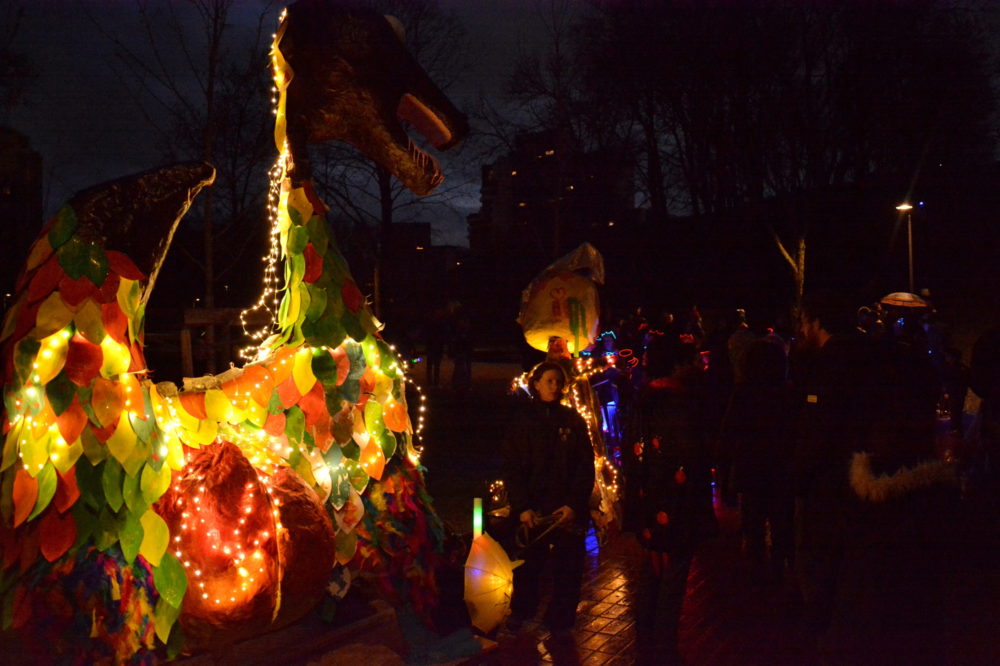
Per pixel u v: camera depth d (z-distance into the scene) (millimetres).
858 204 27953
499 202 31531
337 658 3826
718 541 7465
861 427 3656
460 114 4426
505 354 30953
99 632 3135
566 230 28531
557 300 7891
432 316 20312
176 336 15180
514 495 4945
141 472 3293
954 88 28531
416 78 4266
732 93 28625
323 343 4023
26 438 3166
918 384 3635
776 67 28109
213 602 3246
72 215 3301
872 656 3475
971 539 3910
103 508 3205
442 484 9023
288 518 3547
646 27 27594
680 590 4645
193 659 3461
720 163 30641
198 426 3695
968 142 29516
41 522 3150
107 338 3307
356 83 4059
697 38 27609
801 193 28391
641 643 4668
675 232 32125
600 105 27891
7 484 3180
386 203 17906
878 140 29922
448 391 19250
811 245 28578
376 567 4094
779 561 6230
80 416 3213
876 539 3508
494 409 15781
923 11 28047
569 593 5055
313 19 3992
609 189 29734
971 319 22562
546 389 4945
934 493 3494
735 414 6316
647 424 4703
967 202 23562
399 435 4309
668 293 30734
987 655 4934
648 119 31266
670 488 4605
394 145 4176
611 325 11992
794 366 6344
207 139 8906
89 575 3145
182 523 3279
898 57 28688
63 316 3232
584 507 5008
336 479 3971
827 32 28578
